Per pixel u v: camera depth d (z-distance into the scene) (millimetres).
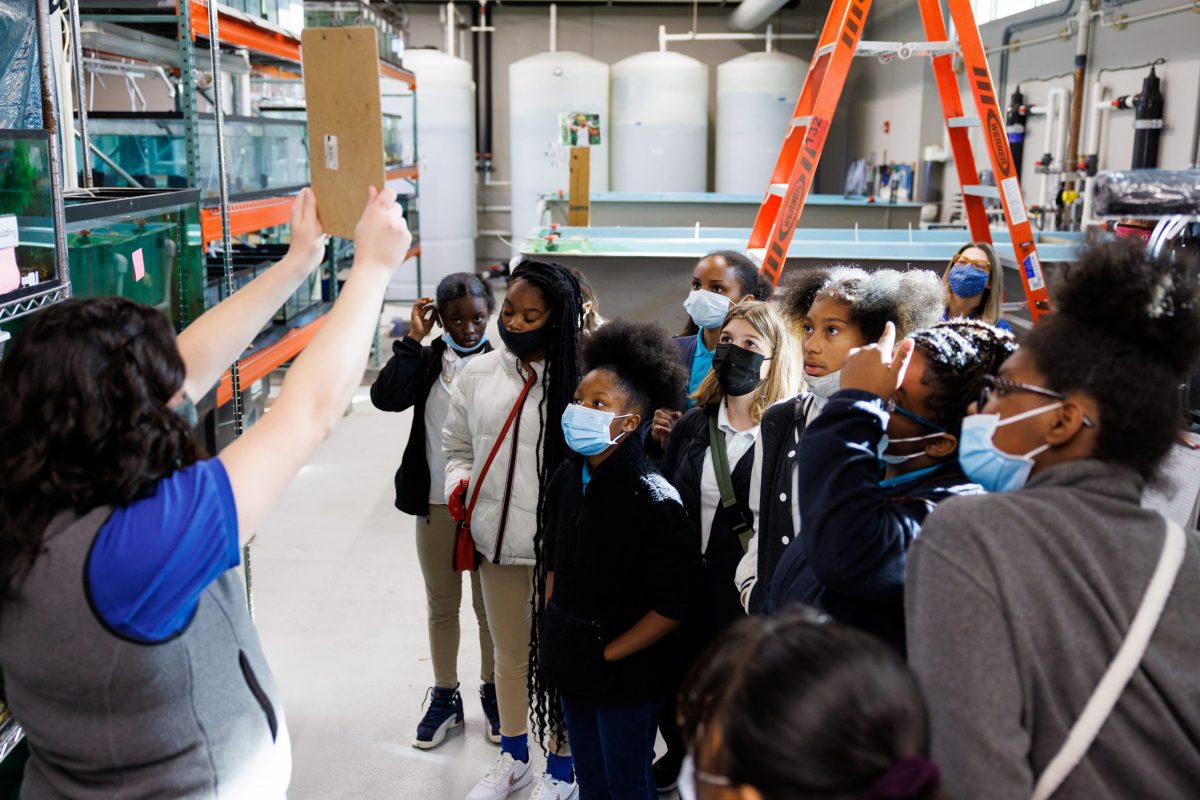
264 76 6703
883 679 691
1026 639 926
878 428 1235
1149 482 1038
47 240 1600
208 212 3549
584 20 11820
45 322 1013
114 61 5203
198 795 1092
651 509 1798
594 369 1872
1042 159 6438
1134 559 958
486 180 12086
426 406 2559
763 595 1704
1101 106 5992
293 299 5508
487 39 11750
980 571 942
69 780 1098
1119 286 995
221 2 4078
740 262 2537
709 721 714
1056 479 1005
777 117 10633
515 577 2299
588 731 1952
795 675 683
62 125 2332
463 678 3033
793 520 1692
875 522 1170
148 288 2512
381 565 3844
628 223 7766
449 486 2346
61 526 985
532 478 2227
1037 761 941
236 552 1040
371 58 1128
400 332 8414
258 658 1207
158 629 1016
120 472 981
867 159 10609
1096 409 1001
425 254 10992
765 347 1928
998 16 7758
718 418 2020
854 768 658
